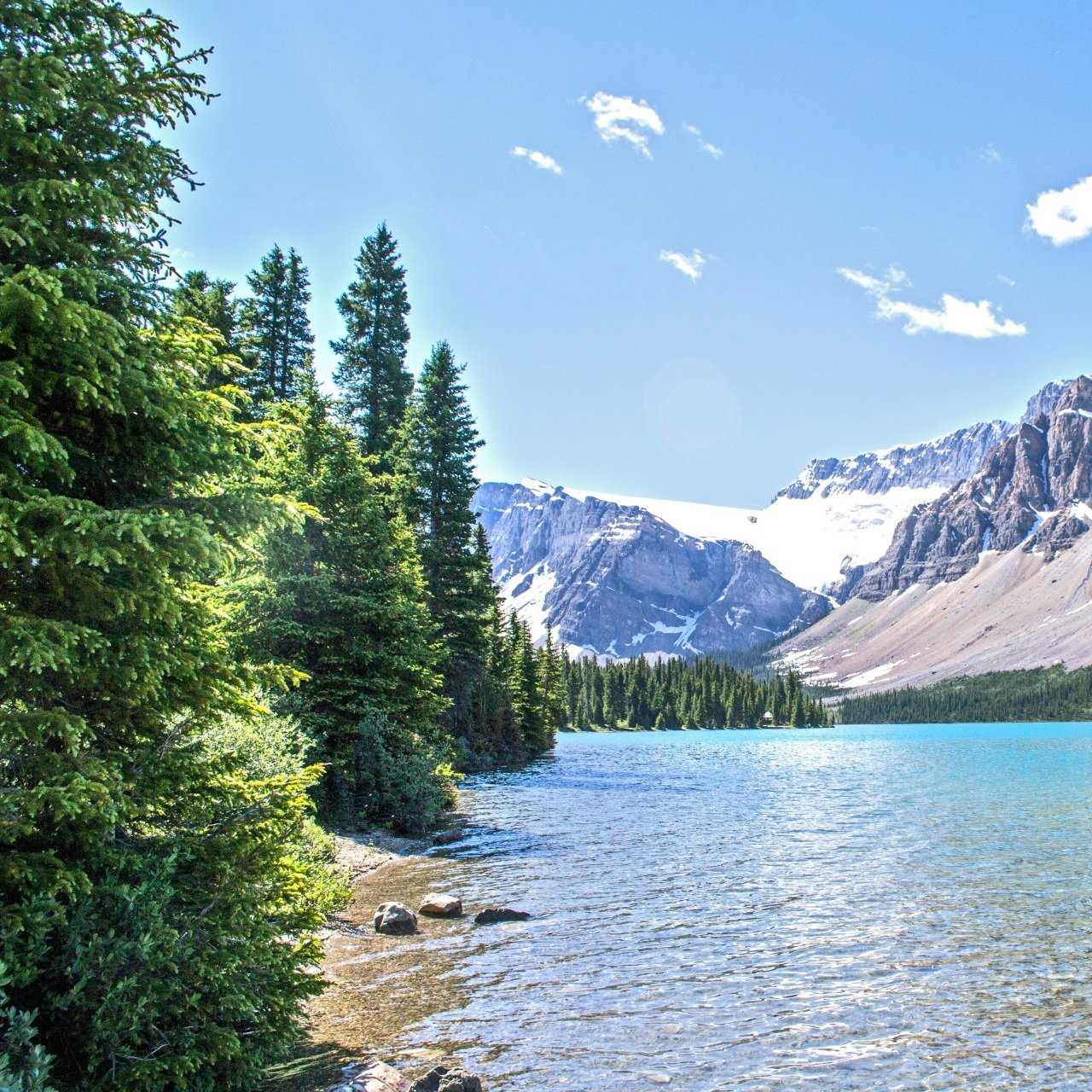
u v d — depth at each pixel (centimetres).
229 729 1684
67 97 851
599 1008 1275
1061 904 1989
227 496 921
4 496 746
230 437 961
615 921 1808
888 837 3078
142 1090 766
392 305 6334
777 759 8838
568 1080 1025
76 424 873
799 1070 1070
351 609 2878
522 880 2238
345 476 2947
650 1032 1185
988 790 5100
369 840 2712
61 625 733
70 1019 743
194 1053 782
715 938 1677
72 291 851
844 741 14988
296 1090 955
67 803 699
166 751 903
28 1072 630
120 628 859
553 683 11381
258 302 5591
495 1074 1037
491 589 6241
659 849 2780
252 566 2564
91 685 809
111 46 883
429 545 5500
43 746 771
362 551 2984
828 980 1423
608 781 5681
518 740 7944
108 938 753
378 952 1567
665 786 5384
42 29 862
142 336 892
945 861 2570
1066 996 1348
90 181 870
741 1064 1084
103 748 879
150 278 945
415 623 3116
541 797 4566
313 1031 1159
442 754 3638
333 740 2873
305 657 2892
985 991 1372
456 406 6028
